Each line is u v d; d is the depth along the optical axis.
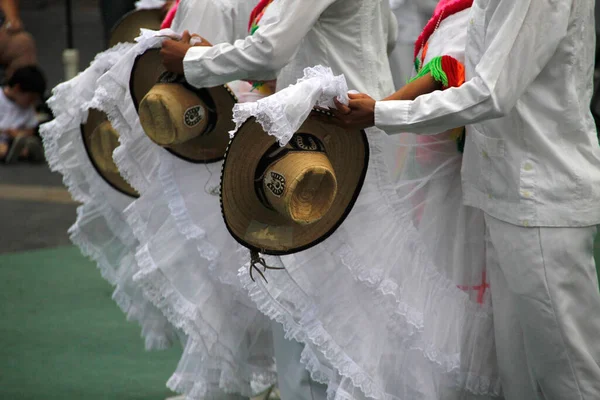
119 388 9.76
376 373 6.73
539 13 6.06
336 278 6.74
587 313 6.48
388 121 6.31
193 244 7.81
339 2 7.03
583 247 6.41
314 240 6.53
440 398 7.12
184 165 7.81
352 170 6.61
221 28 8.26
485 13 6.46
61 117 8.86
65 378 10.02
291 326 6.67
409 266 6.91
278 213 6.51
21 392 9.59
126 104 8.02
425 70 6.88
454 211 7.10
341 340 6.67
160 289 7.84
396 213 6.89
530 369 6.69
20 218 17.31
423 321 6.86
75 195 9.23
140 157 8.07
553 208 6.33
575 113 6.36
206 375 7.89
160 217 7.99
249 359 8.00
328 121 6.42
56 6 52.59
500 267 6.64
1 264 14.52
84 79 8.74
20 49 24.69
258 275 6.69
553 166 6.36
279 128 5.95
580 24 6.31
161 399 9.46
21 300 12.77
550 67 6.35
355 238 6.76
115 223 9.11
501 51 6.07
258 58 6.88
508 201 6.46
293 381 7.29
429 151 7.09
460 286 7.09
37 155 22.48
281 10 6.85
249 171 6.36
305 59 7.23
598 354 6.52
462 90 6.16
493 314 6.93
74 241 9.32
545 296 6.38
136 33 10.05
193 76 7.11
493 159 6.52
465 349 7.09
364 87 7.11
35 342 11.12
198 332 7.69
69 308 12.45
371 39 7.16
